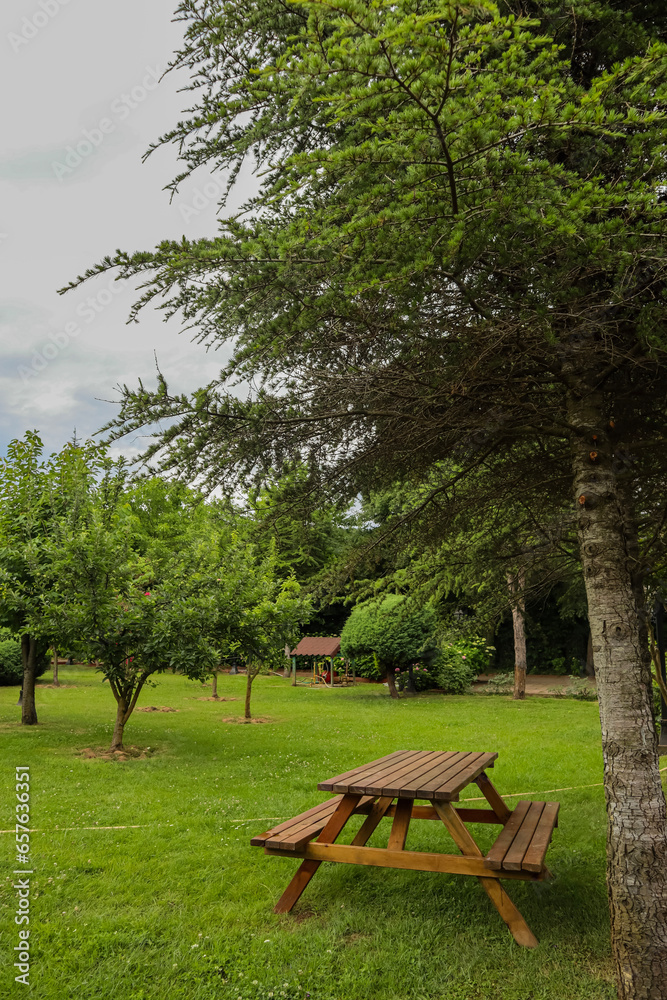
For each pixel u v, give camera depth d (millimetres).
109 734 10625
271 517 4207
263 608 10648
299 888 4160
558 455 4742
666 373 3756
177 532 13602
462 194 2830
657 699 9258
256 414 3521
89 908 4191
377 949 3695
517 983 3322
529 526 5562
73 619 8922
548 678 24109
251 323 3562
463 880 4590
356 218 2959
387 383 3541
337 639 22078
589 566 3504
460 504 5066
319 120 3871
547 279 3002
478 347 3338
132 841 5359
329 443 4016
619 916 3100
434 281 3072
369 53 2330
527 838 4168
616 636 3346
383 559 5598
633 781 3180
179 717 13016
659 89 2721
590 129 2709
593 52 3918
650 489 4633
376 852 4016
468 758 5207
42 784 7273
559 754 8930
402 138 2701
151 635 8992
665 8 3893
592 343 3314
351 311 3129
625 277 2889
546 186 2828
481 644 20016
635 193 2791
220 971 3477
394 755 5477
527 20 2342
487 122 2527
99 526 9141
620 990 3053
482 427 3818
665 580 5156
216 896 4383
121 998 3227
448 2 2213
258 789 7109
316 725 12031
